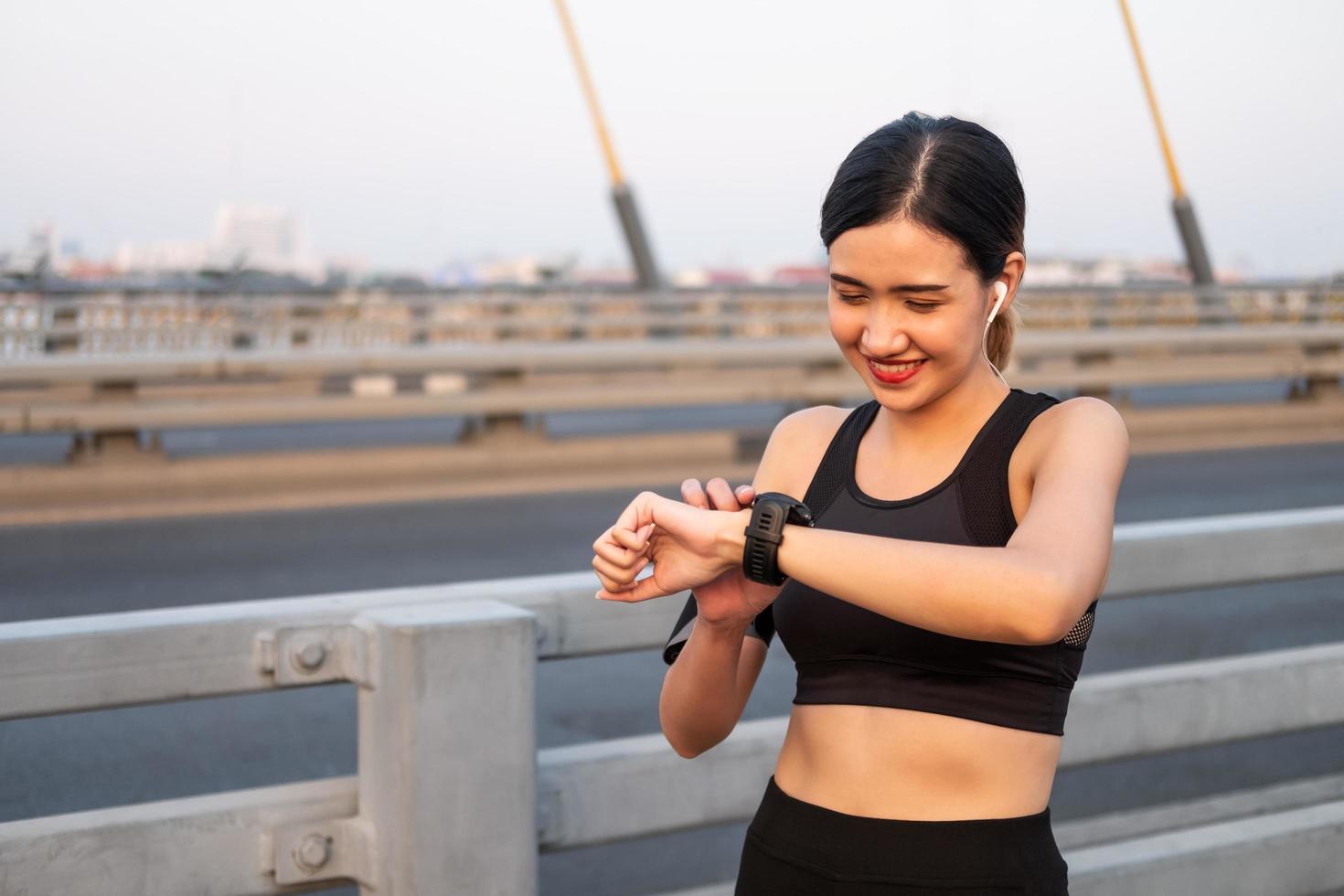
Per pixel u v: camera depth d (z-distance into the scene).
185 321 12.84
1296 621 6.46
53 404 10.10
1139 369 15.37
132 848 1.71
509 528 9.21
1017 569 1.25
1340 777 3.39
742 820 2.05
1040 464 1.44
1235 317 17.75
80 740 4.64
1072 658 1.46
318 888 1.82
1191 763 4.41
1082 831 3.10
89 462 10.27
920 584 1.26
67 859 1.67
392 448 11.25
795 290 18.27
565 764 1.93
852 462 1.57
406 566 7.81
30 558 7.96
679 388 12.30
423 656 1.73
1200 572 2.36
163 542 8.53
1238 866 2.38
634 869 3.57
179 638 1.72
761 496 1.36
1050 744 1.45
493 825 1.78
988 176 1.36
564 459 11.83
